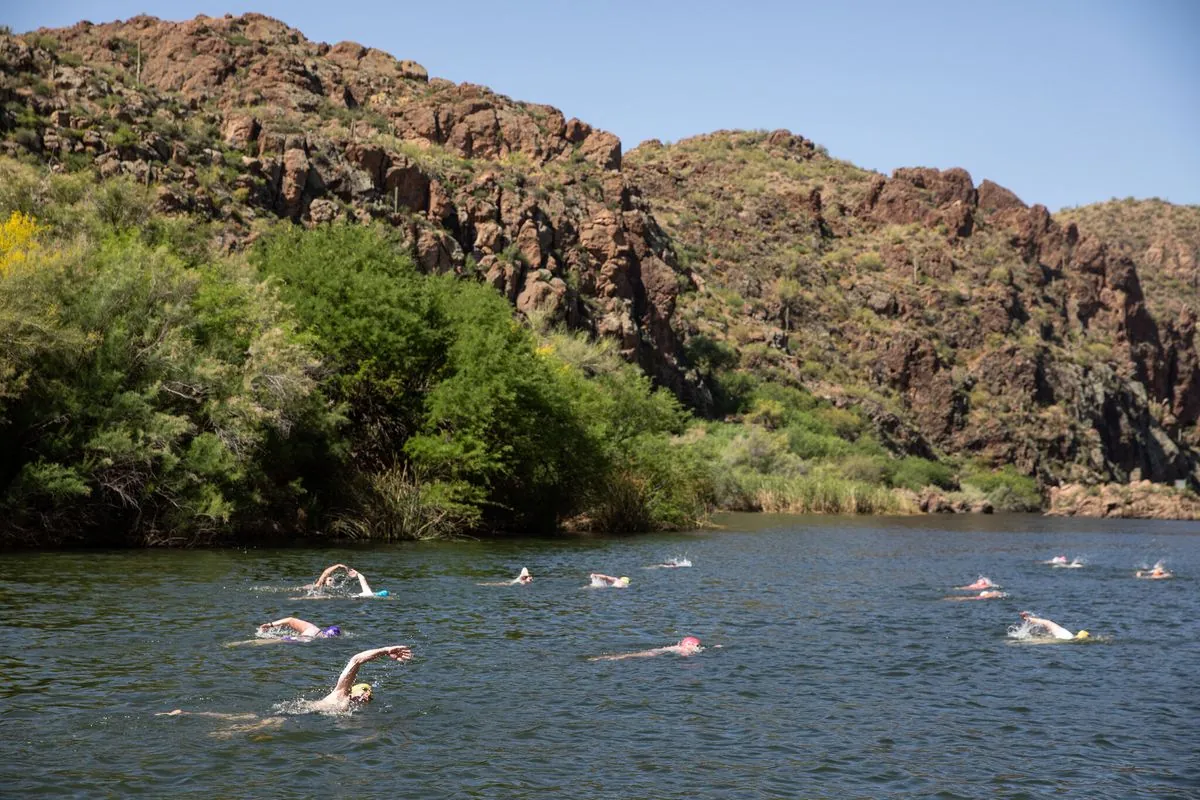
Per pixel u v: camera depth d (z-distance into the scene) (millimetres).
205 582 23312
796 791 10539
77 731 11797
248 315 35469
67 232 39062
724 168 197375
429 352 41906
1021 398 132125
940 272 154875
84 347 30547
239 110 87875
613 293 99000
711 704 13797
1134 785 10883
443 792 10273
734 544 41812
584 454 45062
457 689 14242
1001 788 10742
